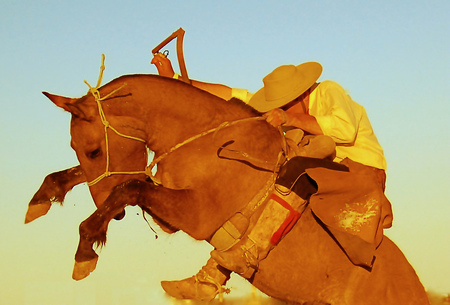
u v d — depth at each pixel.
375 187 5.50
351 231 5.41
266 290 5.66
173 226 5.49
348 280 5.57
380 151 5.95
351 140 5.66
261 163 5.51
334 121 5.60
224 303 6.30
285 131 6.12
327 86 5.80
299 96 5.91
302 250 5.54
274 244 5.43
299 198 5.43
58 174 5.88
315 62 5.92
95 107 5.42
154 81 5.57
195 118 5.54
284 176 5.41
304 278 5.56
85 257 5.11
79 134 5.42
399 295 5.62
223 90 6.60
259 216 5.48
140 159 5.54
